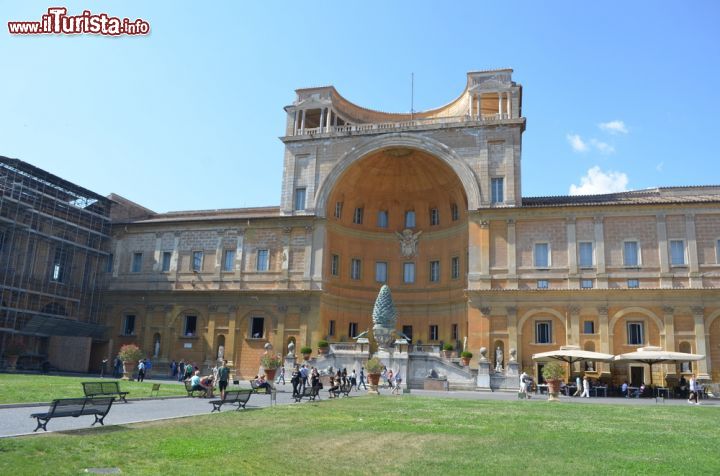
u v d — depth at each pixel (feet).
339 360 150.82
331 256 180.45
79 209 183.01
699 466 41.39
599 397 129.49
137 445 43.91
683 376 138.10
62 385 100.68
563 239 152.76
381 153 178.70
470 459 42.75
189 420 61.11
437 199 187.11
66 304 179.63
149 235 191.11
